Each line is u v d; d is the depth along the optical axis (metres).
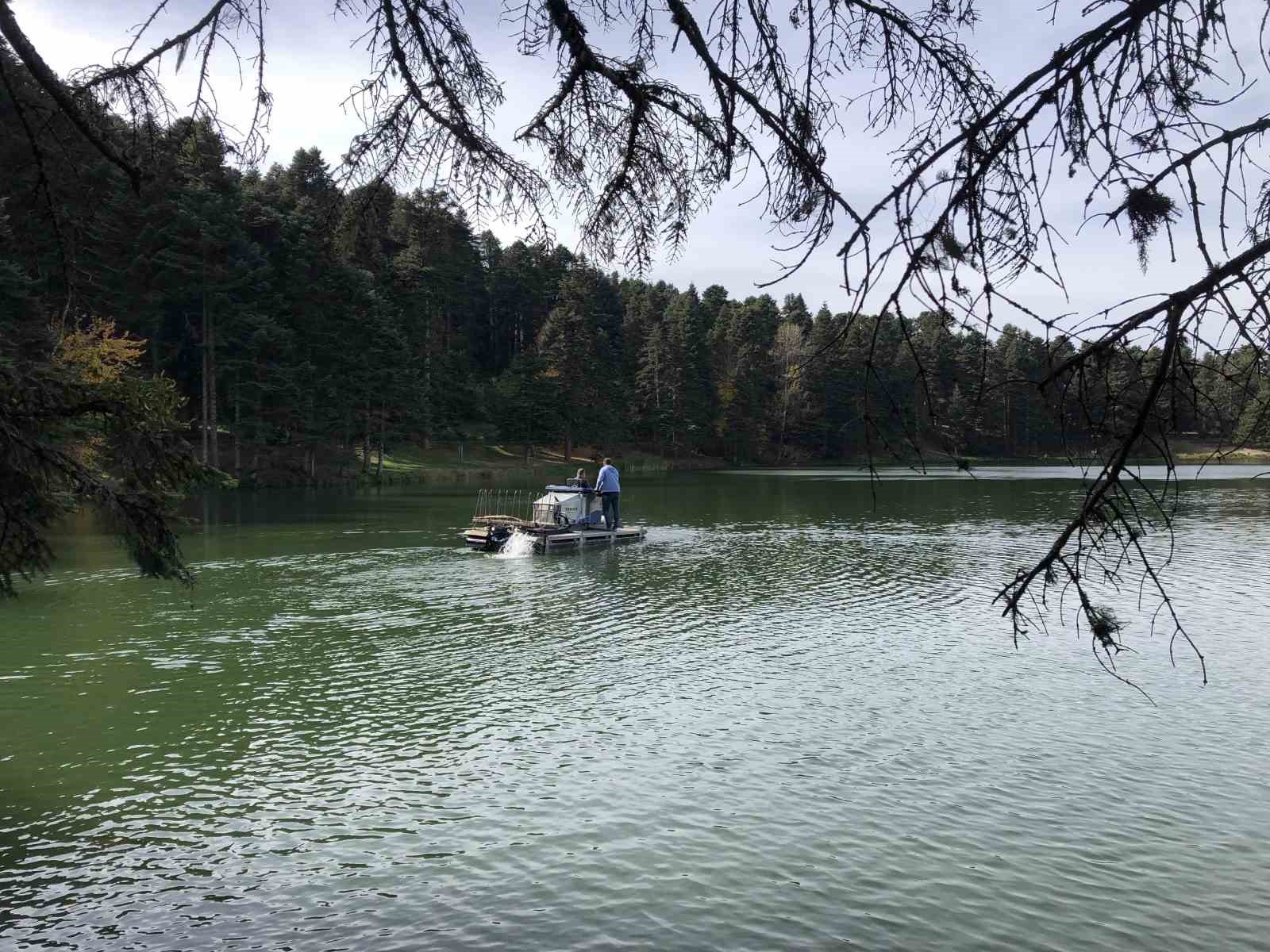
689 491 51.59
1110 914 6.50
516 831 7.77
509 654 13.60
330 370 51.47
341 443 62.53
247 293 46.66
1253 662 12.80
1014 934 6.26
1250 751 9.51
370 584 19.70
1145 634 14.51
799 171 2.83
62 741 9.80
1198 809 8.16
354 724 10.41
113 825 7.85
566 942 6.17
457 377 76.38
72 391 5.85
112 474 6.12
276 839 7.64
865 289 2.42
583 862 7.25
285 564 22.34
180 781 8.77
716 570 21.75
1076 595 17.53
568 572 21.50
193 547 25.44
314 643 14.27
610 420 81.12
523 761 9.33
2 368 5.57
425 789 8.62
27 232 4.28
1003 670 12.63
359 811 8.16
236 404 50.41
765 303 99.19
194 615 16.16
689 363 89.94
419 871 7.11
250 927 6.33
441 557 23.84
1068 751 9.55
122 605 16.91
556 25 2.95
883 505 40.94
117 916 6.45
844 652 13.70
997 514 35.84
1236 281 2.07
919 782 8.76
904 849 7.46
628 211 3.39
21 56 3.16
